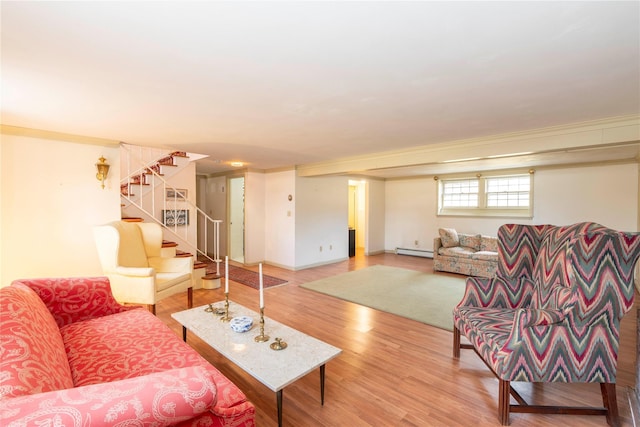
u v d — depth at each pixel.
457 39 1.52
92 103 2.45
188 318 2.41
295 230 6.05
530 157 4.68
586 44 1.57
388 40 1.53
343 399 2.04
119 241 3.17
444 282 5.08
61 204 3.43
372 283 5.01
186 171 5.68
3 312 1.29
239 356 1.82
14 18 1.34
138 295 3.12
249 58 1.72
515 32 1.46
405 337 3.00
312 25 1.40
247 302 4.04
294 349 1.91
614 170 5.03
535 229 2.50
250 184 6.40
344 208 7.12
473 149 3.68
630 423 1.82
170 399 0.96
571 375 1.81
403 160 4.36
